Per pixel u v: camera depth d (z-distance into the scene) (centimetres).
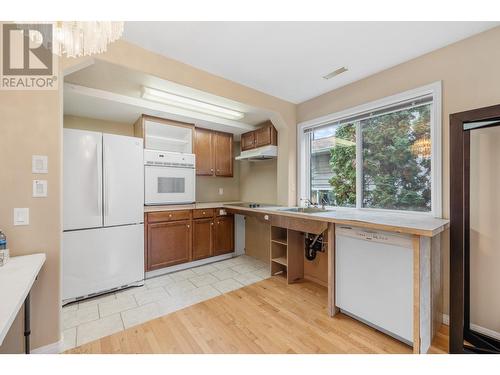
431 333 169
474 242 178
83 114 299
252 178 420
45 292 154
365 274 183
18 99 147
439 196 196
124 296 242
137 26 167
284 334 178
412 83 212
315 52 201
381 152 246
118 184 254
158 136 338
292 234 281
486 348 157
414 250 154
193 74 225
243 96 267
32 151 150
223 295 245
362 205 263
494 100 169
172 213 310
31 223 150
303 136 323
